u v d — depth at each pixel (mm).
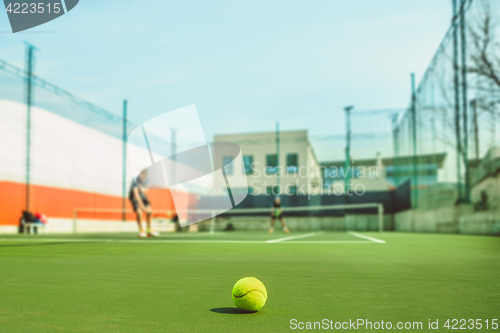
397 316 1735
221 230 21594
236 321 1657
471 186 11172
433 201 14133
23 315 1755
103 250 5332
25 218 14039
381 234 13258
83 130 17391
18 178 14102
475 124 10625
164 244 6723
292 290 2336
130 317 1723
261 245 6473
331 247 5957
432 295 2184
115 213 19297
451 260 4055
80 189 17094
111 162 19188
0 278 2822
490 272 3117
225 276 2902
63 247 5902
